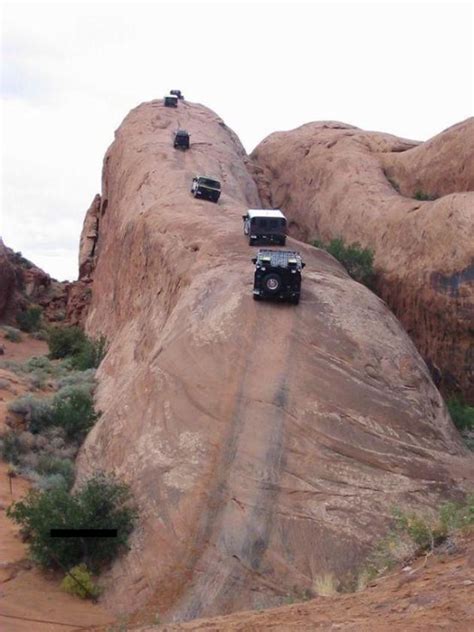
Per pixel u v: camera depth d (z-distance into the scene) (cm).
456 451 1978
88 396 2855
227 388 2038
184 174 4616
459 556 829
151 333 2948
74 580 1553
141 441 2014
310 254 3012
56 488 1883
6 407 2716
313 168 5956
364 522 1638
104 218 6300
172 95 6788
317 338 2184
